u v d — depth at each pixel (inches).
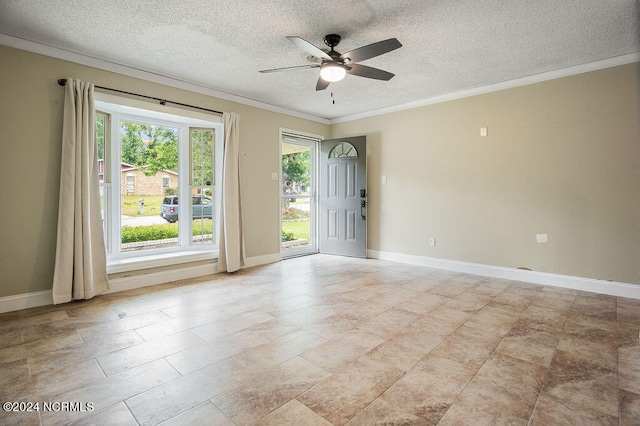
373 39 118.6
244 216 191.3
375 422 60.4
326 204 235.5
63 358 83.8
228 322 108.2
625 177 134.2
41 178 123.2
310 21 106.4
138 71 145.7
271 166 205.6
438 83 165.8
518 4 96.6
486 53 130.6
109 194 150.4
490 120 168.6
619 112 134.6
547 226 153.1
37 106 121.7
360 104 203.8
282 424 59.7
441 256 189.2
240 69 146.9
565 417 61.6
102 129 148.6
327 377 75.5
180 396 68.2
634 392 69.5
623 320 109.0
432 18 104.5
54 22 106.8
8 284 117.5
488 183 170.2
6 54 115.2
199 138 180.9
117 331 100.6
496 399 67.4
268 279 163.8
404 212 204.8
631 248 133.6
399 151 206.1
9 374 76.3
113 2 95.4
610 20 105.7
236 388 71.1
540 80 152.7
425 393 69.4
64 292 123.3
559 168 149.2
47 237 124.9
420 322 108.2
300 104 203.5
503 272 166.2
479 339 95.4
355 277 167.8
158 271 155.6
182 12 101.1
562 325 105.3
